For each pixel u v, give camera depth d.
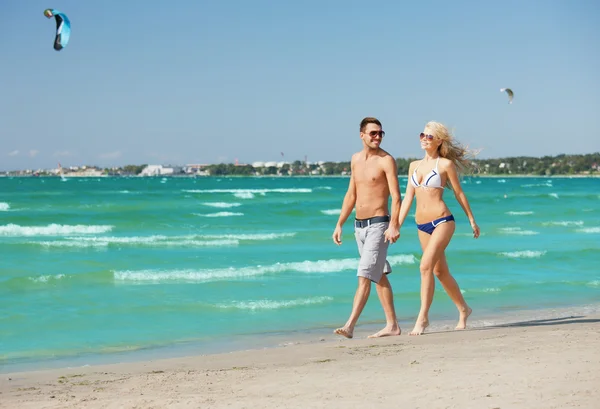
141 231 29.41
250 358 7.50
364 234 8.52
